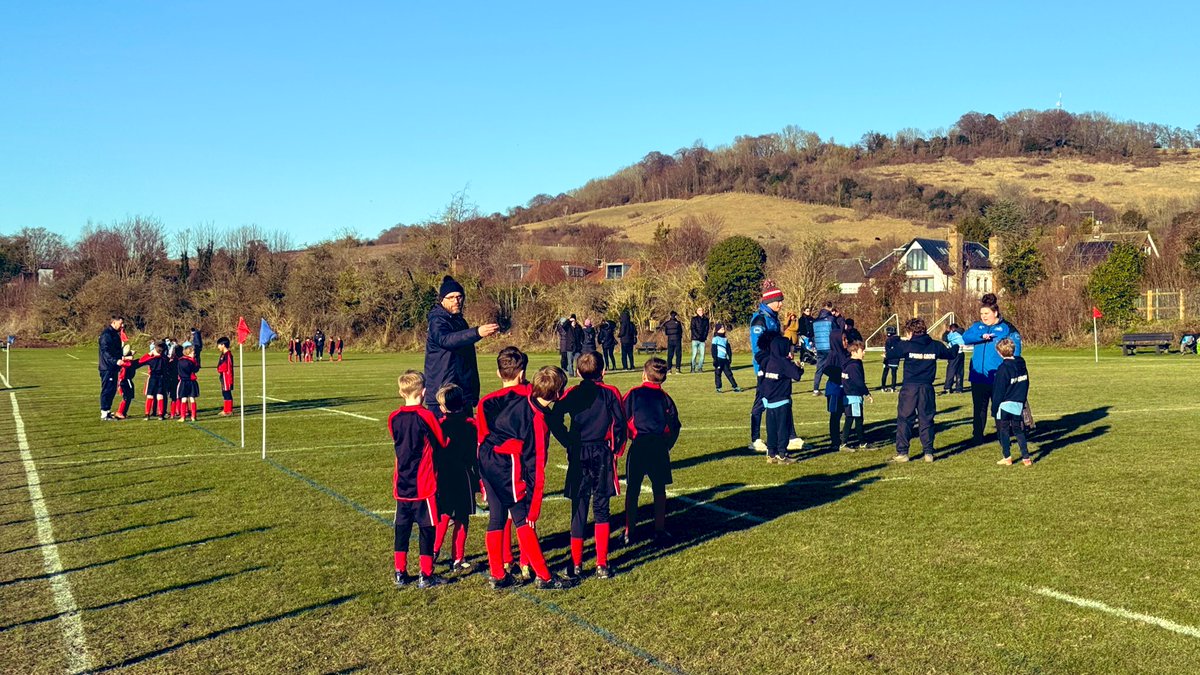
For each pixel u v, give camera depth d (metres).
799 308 40.34
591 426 6.54
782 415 10.94
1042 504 8.32
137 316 67.25
